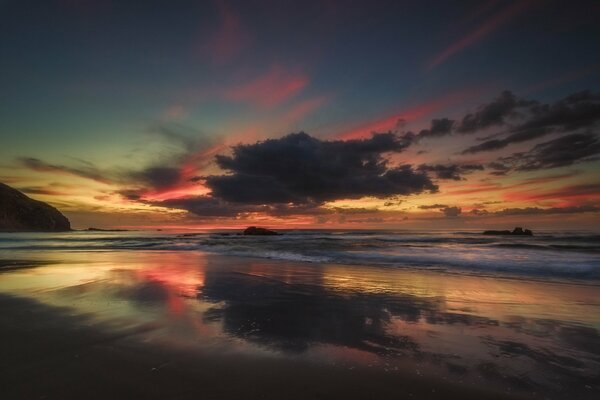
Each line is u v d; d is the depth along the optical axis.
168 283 8.59
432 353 3.92
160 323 5.00
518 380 3.23
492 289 7.96
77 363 3.51
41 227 149.00
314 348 4.04
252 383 3.09
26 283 8.52
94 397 2.80
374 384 3.11
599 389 3.06
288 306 6.24
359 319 5.39
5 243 32.62
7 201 144.50
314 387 3.03
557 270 10.99
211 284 8.49
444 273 10.59
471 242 27.59
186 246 25.27
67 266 12.35
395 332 4.72
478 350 4.02
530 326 5.03
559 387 3.10
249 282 8.84
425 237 40.53
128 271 10.91
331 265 12.70
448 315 5.65
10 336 4.37
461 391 3.00
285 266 12.44
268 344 4.16
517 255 15.59
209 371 3.34
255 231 54.00
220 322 5.12
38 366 3.43
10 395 2.83
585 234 45.09
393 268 11.84
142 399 2.77
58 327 4.76
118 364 3.49
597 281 9.09
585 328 4.92
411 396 2.89
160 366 3.45
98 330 4.64
